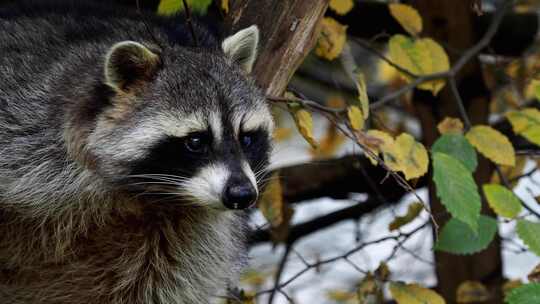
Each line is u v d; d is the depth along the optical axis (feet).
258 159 33.12
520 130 37.04
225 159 31.78
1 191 32.27
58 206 32.65
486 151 36.09
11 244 33.12
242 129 32.37
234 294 36.96
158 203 33.68
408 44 38.37
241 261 36.99
